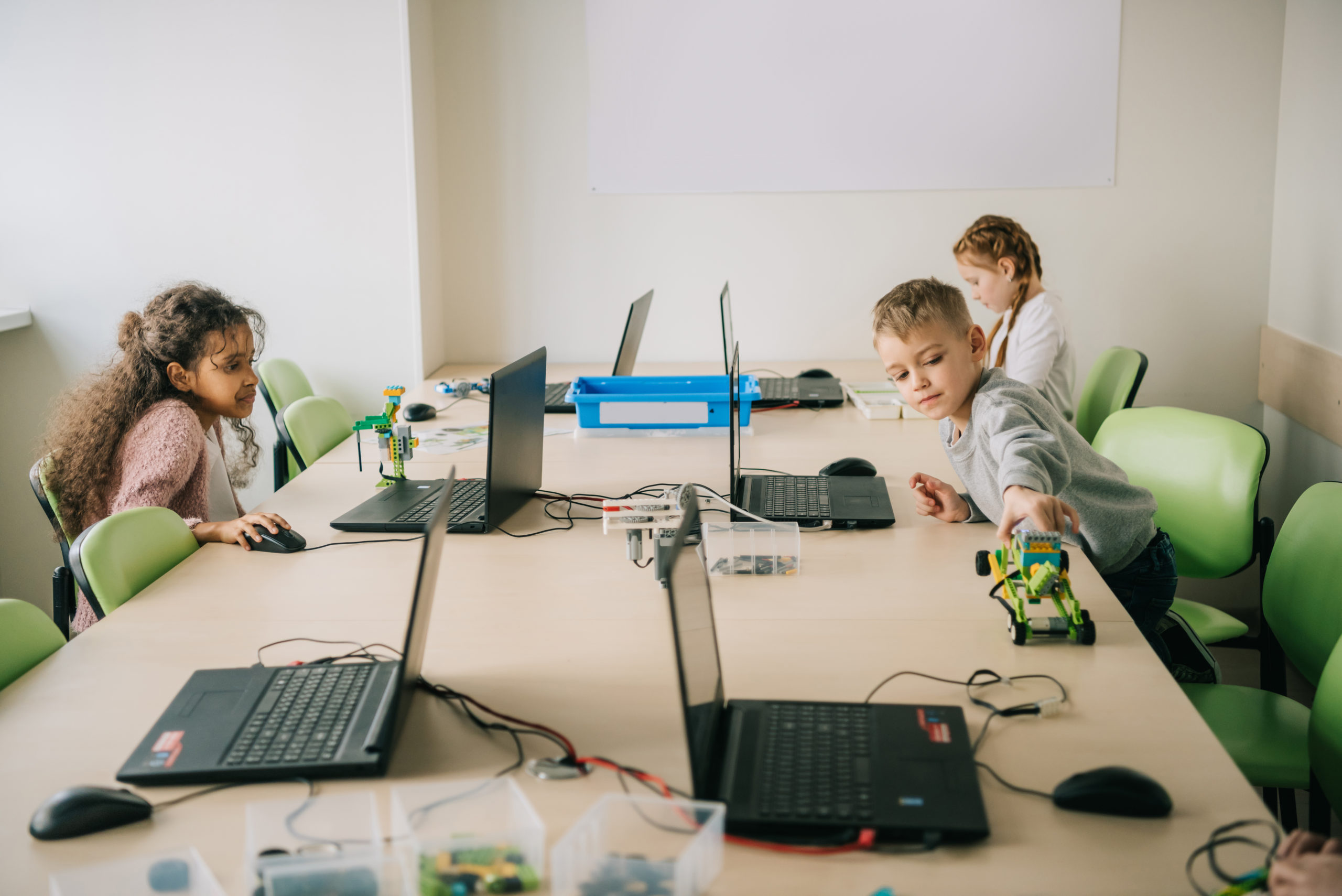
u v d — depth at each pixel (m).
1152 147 3.47
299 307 3.57
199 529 1.85
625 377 2.81
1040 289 2.93
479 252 3.67
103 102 3.41
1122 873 0.91
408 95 3.29
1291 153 3.34
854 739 1.10
